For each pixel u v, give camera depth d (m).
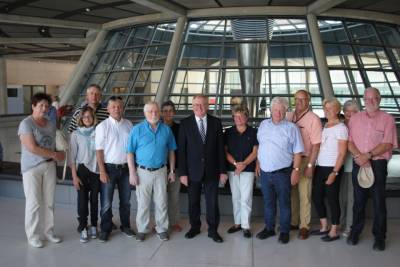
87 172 5.91
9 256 5.32
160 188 5.84
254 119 12.96
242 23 14.33
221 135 5.90
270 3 13.48
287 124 5.73
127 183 6.04
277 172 5.73
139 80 15.09
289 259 5.20
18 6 14.52
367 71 14.03
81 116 5.92
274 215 6.00
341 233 6.14
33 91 38.78
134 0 11.95
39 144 5.56
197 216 6.05
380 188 5.42
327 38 14.50
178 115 13.40
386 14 14.98
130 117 14.12
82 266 5.00
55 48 28.88
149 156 5.71
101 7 14.44
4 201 8.07
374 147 5.34
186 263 5.09
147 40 16.14
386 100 13.77
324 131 5.83
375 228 5.51
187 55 14.41
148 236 6.08
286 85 13.48
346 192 6.25
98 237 6.00
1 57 33.16
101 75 16.88
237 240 5.89
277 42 14.05
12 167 9.26
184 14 14.39
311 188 6.04
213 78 13.91
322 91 13.17
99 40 17.86
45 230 5.81
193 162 5.81
